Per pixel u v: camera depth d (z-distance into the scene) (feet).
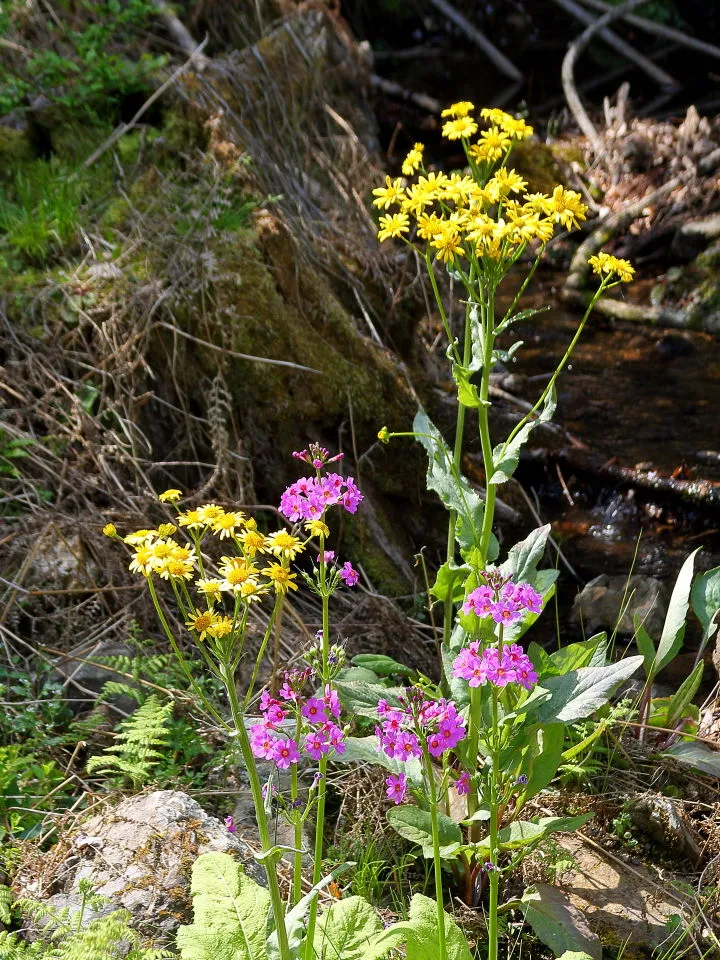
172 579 2.46
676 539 6.69
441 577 3.77
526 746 3.59
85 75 6.91
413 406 6.43
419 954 2.90
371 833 3.87
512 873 3.79
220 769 4.09
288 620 5.12
